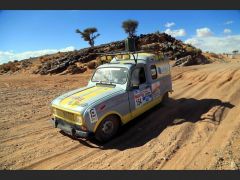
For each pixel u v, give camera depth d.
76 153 5.95
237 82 12.43
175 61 27.81
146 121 7.77
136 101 7.20
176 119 7.70
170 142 6.09
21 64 43.62
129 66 7.20
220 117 7.58
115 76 7.32
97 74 7.85
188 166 4.91
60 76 25.83
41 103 11.21
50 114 9.30
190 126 6.98
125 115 6.83
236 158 5.00
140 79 7.54
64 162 5.51
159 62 8.59
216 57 42.53
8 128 7.82
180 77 16.16
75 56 35.12
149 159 5.34
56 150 6.16
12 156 5.89
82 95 6.70
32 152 6.09
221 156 5.12
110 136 6.57
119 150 5.96
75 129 6.18
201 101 9.62
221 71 16.17
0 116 9.20
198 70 18.33
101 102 6.17
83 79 20.06
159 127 7.21
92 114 5.95
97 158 5.60
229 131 6.39
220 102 9.24
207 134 6.35
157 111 8.66
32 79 24.16
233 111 8.09
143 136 6.68
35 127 7.89
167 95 9.27
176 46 33.16
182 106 9.05
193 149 5.61
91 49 36.81
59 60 35.25
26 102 11.56
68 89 15.21
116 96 6.55
